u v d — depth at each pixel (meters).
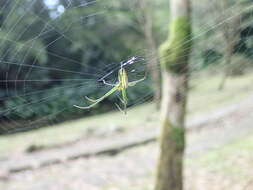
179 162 5.02
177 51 4.08
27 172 8.95
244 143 9.20
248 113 12.26
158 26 15.67
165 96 4.92
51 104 3.64
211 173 7.53
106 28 15.35
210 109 13.48
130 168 8.63
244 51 4.40
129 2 11.12
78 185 7.86
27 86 4.39
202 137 10.58
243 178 6.93
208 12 8.30
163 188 5.07
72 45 12.36
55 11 3.27
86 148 10.45
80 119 13.49
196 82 8.97
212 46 3.93
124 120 13.08
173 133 4.95
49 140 11.30
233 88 16.45
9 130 3.53
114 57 15.56
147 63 2.74
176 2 4.17
